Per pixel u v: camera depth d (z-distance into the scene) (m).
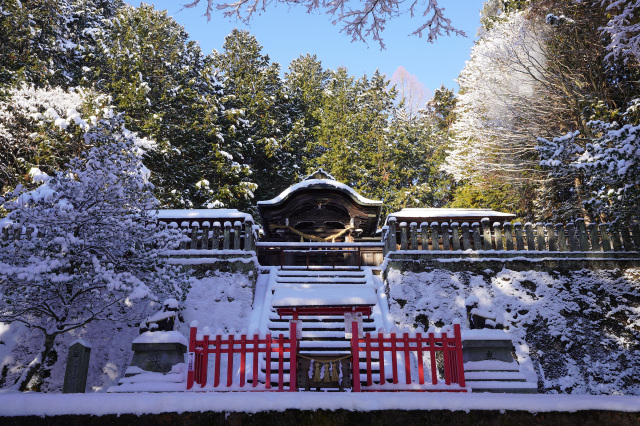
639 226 14.34
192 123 30.25
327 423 6.31
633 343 12.94
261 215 19.84
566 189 23.36
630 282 13.83
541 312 13.50
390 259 14.56
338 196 19.42
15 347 12.30
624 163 11.95
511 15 23.94
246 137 33.88
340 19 7.16
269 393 6.55
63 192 11.26
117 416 6.20
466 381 9.38
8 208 11.03
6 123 23.70
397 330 8.55
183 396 6.41
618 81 20.89
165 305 10.95
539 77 22.67
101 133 12.54
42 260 10.30
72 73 31.11
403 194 32.06
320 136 35.88
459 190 27.34
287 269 16.23
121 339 12.69
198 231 14.84
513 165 22.75
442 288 14.05
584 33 19.89
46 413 6.15
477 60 25.05
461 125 25.41
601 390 12.26
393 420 6.33
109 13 38.50
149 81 29.42
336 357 8.20
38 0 28.02
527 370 12.57
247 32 37.28
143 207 12.30
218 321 13.35
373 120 36.84
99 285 10.83
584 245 14.55
